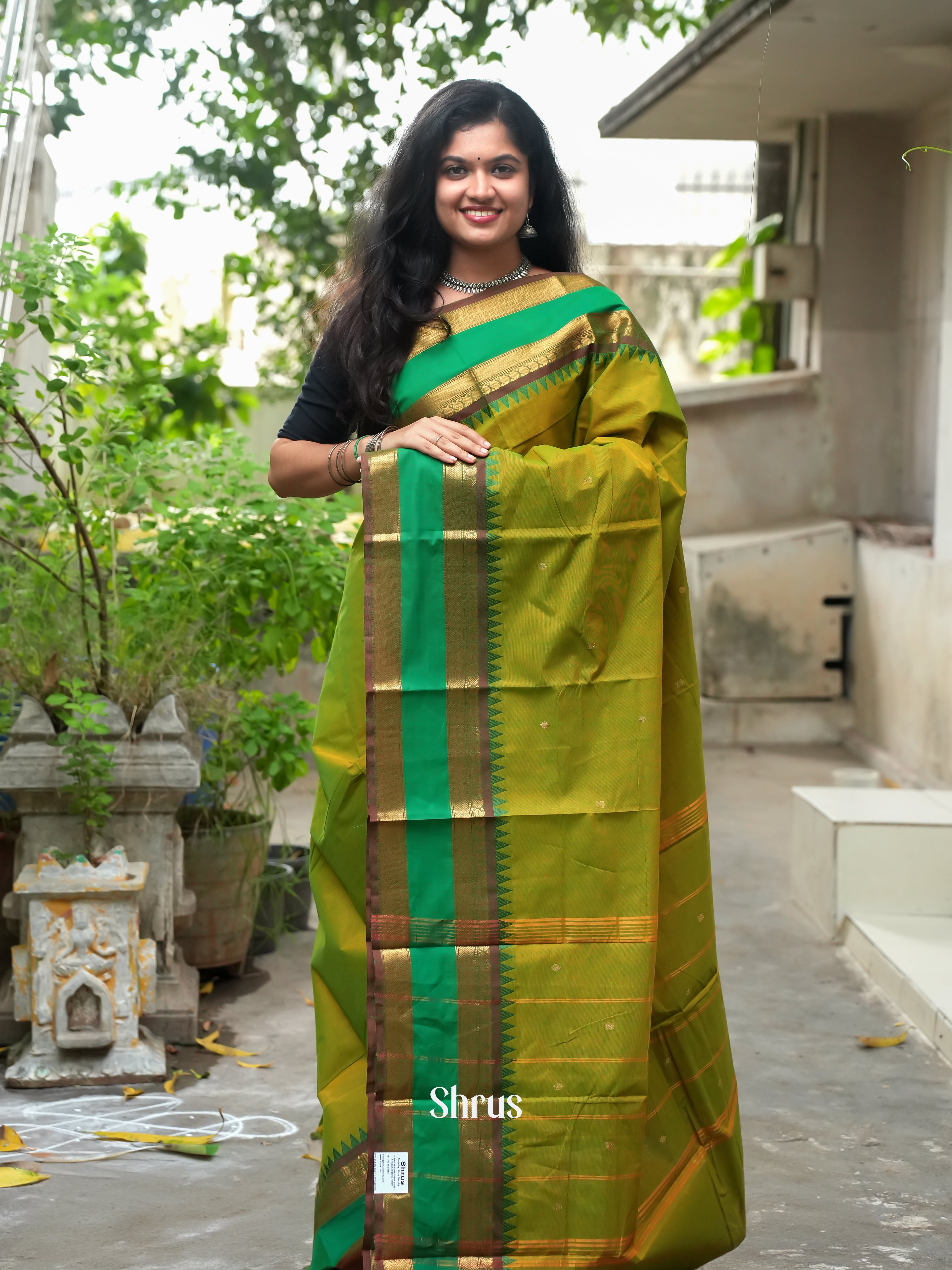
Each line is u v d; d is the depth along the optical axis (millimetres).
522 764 1959
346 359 2135
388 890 1956
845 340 7785
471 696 1960
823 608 7430
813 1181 2727
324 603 3924
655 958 1982
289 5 8438
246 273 9125
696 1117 2107
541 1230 1932
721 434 7789
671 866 2088
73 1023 3225
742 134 8016
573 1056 1937
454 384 2055
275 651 4012
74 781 3340
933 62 6395
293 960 4203
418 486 1961
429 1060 1946
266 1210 2568
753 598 7363
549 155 2166
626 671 1975
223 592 3898
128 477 3709
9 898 3342
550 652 1950
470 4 8445
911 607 6410
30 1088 3154
